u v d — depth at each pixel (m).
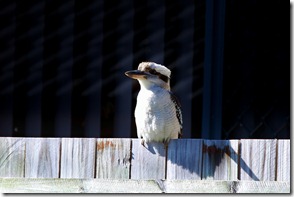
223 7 10.13
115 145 5.04
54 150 5.02
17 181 4.95
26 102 10.63
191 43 10.33
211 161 5.04
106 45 10.55
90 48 10.58
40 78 10.63
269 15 10.22
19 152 5.02
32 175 5.01
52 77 10.63
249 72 10.18
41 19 10.63
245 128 10.07
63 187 4.93
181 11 10.40
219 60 10.10
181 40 10.36
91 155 5.03
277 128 10.07
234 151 5.02
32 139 5.02
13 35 10.69
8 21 10.68
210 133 10.03
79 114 10.58
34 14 10.65
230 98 10.14
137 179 4.89
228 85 10.16
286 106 10.10
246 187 4.85
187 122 10.21
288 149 4.96
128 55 10.49
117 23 10.52
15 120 10.60
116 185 4.91
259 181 4.85
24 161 5.01
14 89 10.67
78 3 10.60
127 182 4.89
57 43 10.62
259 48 10.20
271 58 10.19
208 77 10.12
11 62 10.67
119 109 10.51
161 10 10.42
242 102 10.12
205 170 5.03
